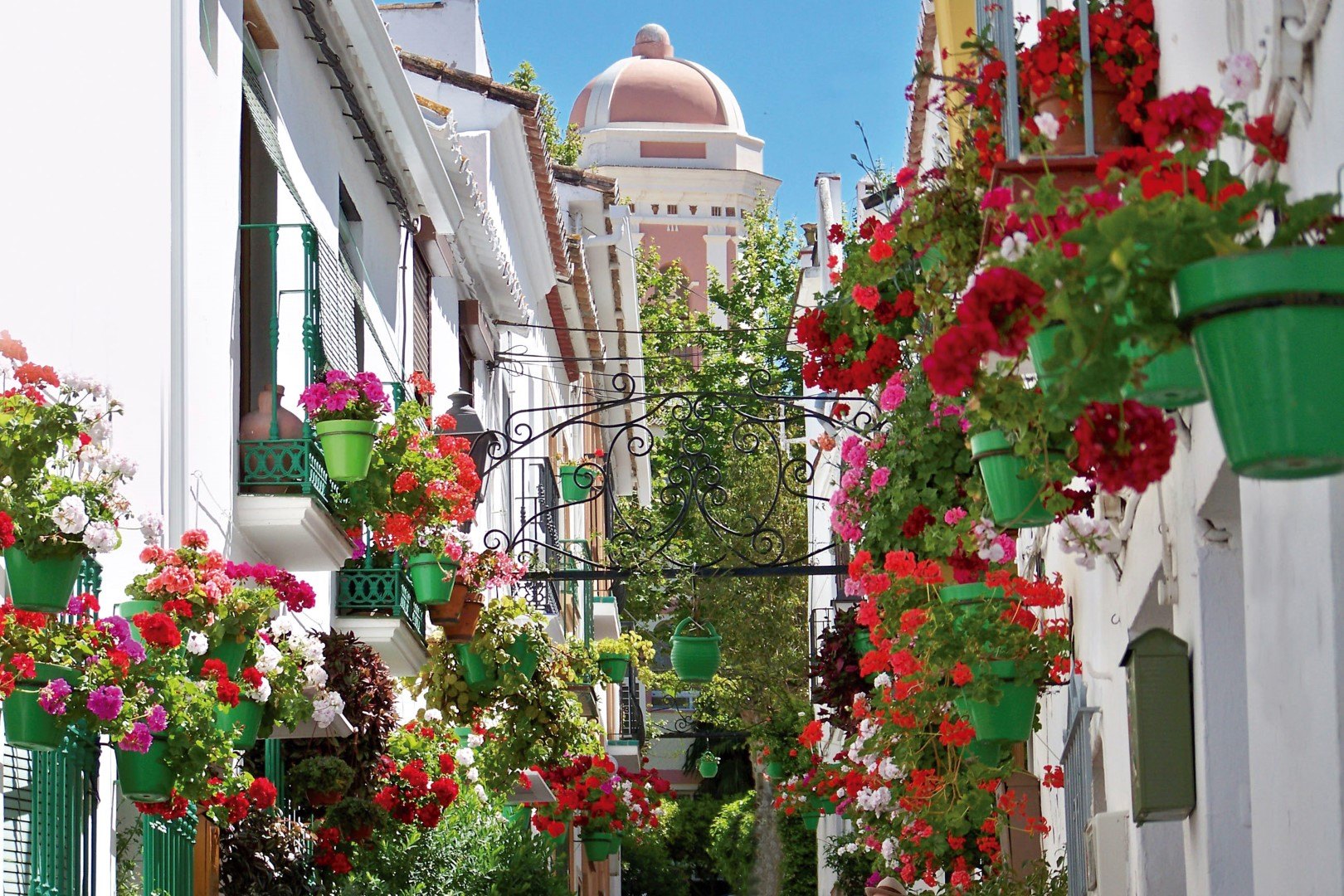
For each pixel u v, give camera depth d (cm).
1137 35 490
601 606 2636
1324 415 258
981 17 938
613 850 1969
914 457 775
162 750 605
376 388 869
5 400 546
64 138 652
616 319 2278
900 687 753
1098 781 707
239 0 895
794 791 1664
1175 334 285
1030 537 948
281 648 759
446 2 1739
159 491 744
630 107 4897
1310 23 321
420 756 1100
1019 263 308
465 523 1262
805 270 2491
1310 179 331
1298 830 346
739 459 3173
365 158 1174
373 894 964
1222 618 463
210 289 829
